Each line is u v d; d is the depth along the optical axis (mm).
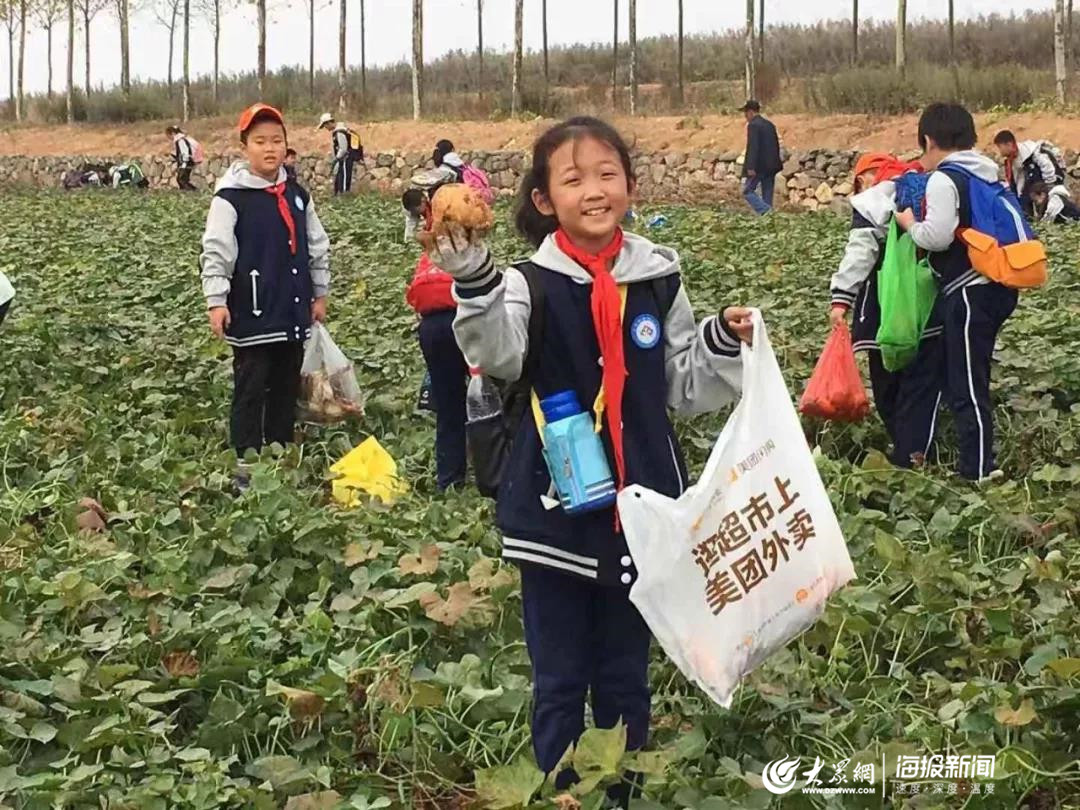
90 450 7059
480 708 4199
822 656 4625
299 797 3697
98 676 4336
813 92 28344
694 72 49156
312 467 6973
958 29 47438
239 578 5184
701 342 3438
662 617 3229
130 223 20406
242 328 6762
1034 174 18766
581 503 3312
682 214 19656
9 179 38469
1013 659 4484
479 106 34375
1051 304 10648
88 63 45875
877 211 6449
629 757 3494
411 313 10688
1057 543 5527
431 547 5117
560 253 3408
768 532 3312
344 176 28641
